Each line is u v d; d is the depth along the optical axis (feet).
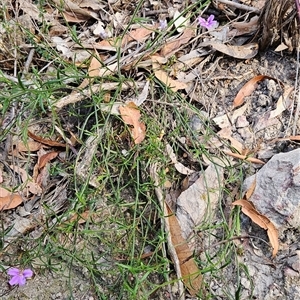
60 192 0.92
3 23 1.05
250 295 0.82
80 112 0.99
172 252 0.83
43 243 0.88
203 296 0.82
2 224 0.88
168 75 1.01
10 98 0.87
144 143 0.92
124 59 1.02
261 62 1.04
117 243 0.88
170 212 0.88
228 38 1.07
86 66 1.03
